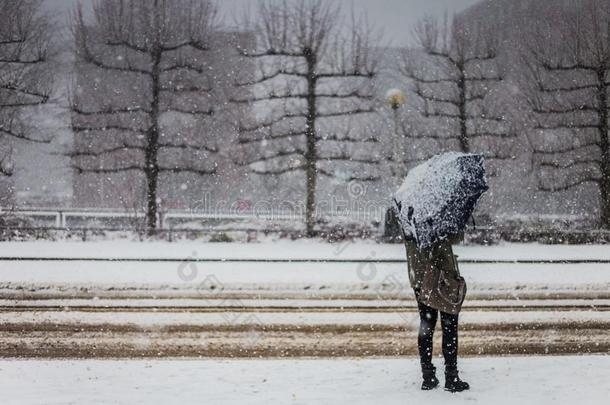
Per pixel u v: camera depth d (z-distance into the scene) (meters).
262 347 9.01
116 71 34.53
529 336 9.61
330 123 31.75
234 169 34.66
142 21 31.03
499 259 19.52
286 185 34.34
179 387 6.13
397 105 27.33
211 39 33.81
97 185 36.28
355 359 8.29
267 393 5.87
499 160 31.05
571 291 13.56
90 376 6.64
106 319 10.74
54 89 31.83
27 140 31.44
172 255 20.55
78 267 17.03
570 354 8.62
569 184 30.67
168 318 10.86
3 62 29.92
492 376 6.47
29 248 22.48
